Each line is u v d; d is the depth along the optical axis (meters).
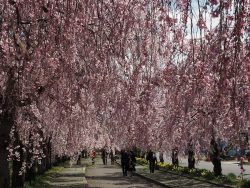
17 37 8.99
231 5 5.50
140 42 9.84
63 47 8.88
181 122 14.49
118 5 9.21
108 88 10.94
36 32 9.04
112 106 12.38
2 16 8.78
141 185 27.23
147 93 11.28
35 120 14.35
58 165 49.03
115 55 9.62
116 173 39.53
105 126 16.58
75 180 28.52
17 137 14.55
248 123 7.91
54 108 13.49
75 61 10.74
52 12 8.43
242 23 5.30
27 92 10.30
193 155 32.06
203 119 11.53
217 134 17.69
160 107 14.06
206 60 6.65
